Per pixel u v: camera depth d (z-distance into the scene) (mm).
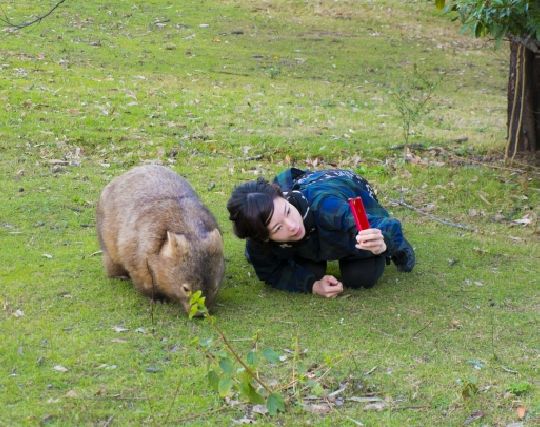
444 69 16156
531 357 5270
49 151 9516
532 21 7727
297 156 9883
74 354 5039
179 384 4672
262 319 5664
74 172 8961
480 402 4660
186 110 11445
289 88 13547
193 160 9602
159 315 5672
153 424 4305
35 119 10445
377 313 5852
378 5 20062
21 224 7441
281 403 4254
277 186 5758
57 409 4414
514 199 8766
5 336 5227
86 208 7945
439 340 5465
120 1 18406
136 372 4852
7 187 8328
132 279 5953
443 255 7152
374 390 4762
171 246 5578
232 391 4613
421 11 19938
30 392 4586
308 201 5840
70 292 6016
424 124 11703
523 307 6125
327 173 6215
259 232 5578
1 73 12414
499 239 7734
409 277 6594
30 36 15023
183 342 5258
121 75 13227
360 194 6203
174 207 5875
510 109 10086
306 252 5977
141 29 16672
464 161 9953
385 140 10609
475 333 5609
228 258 6910
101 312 5691
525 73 9828
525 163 9797
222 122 11031
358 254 6000
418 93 14047
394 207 8508
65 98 11430
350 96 13312
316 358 5098
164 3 18719
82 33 15719
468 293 6332
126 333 5371
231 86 13305
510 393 4746
